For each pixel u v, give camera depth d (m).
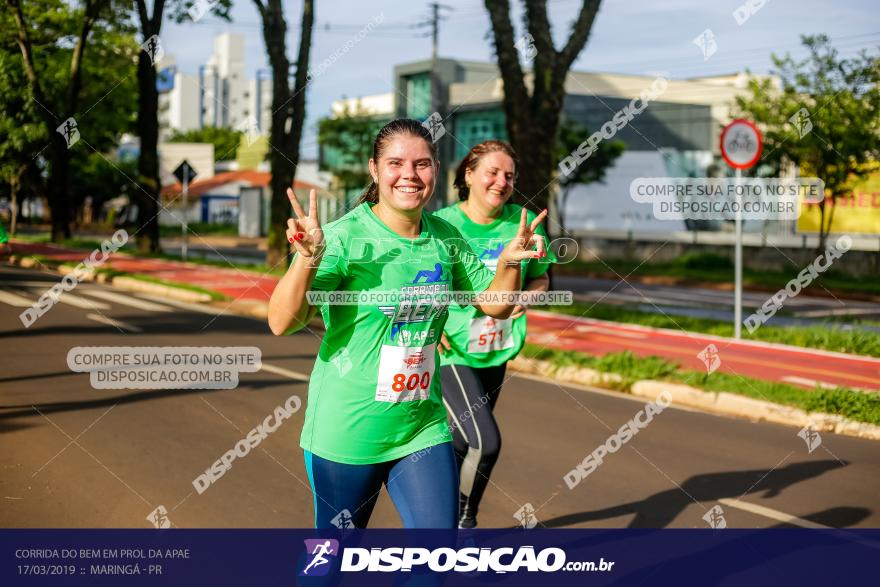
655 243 29.56
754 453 6.23
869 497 5.18
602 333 12.62
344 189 35.56
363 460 2.79
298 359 9.59
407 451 2.82
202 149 59.69
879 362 10.62
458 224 4.45
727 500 5.05
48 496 4.78
